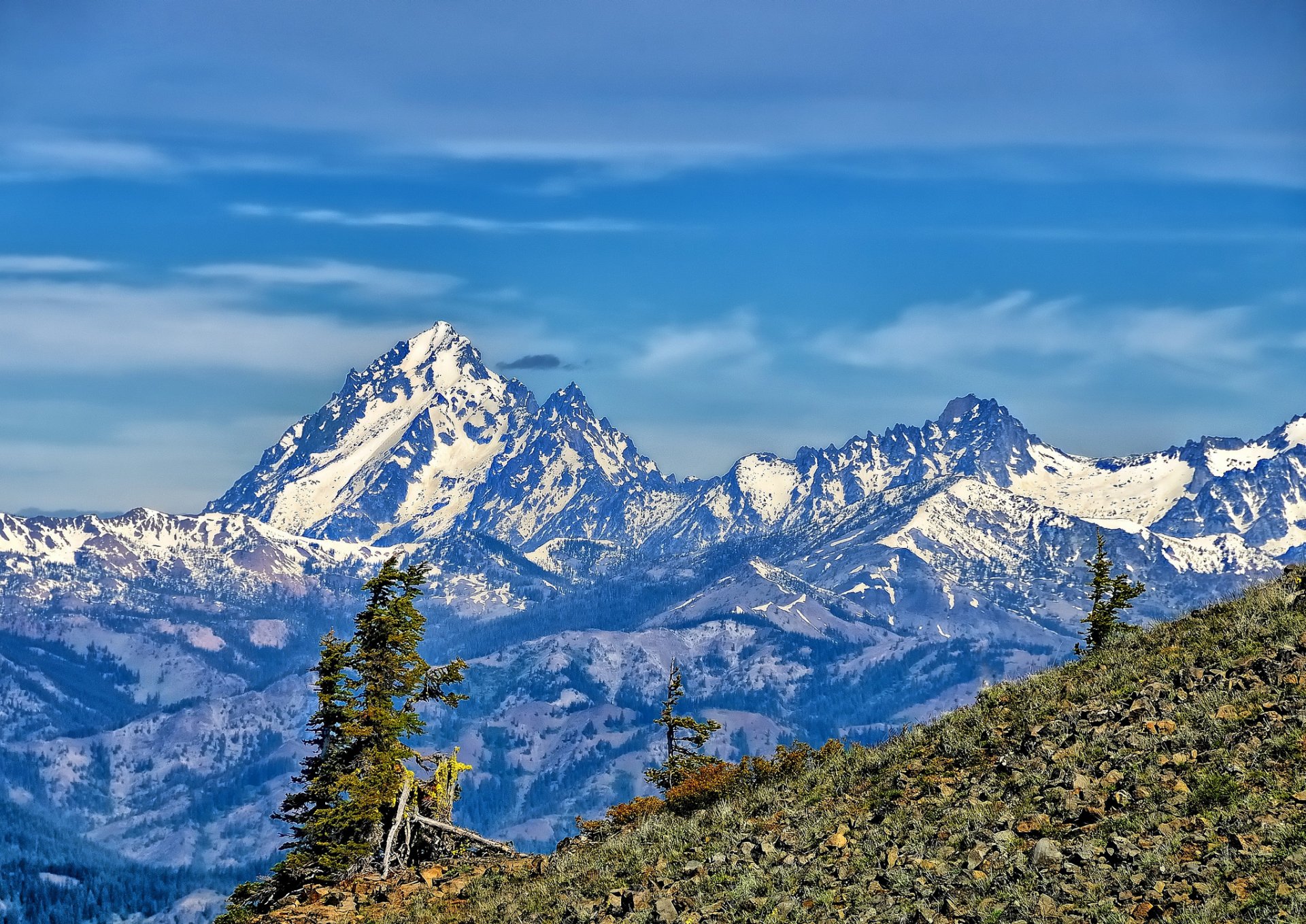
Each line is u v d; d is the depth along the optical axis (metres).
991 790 92.19
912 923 74.75
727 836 99.81
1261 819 76.25
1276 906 67.50
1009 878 77.12
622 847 107.94
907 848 85.69
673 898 88.12
